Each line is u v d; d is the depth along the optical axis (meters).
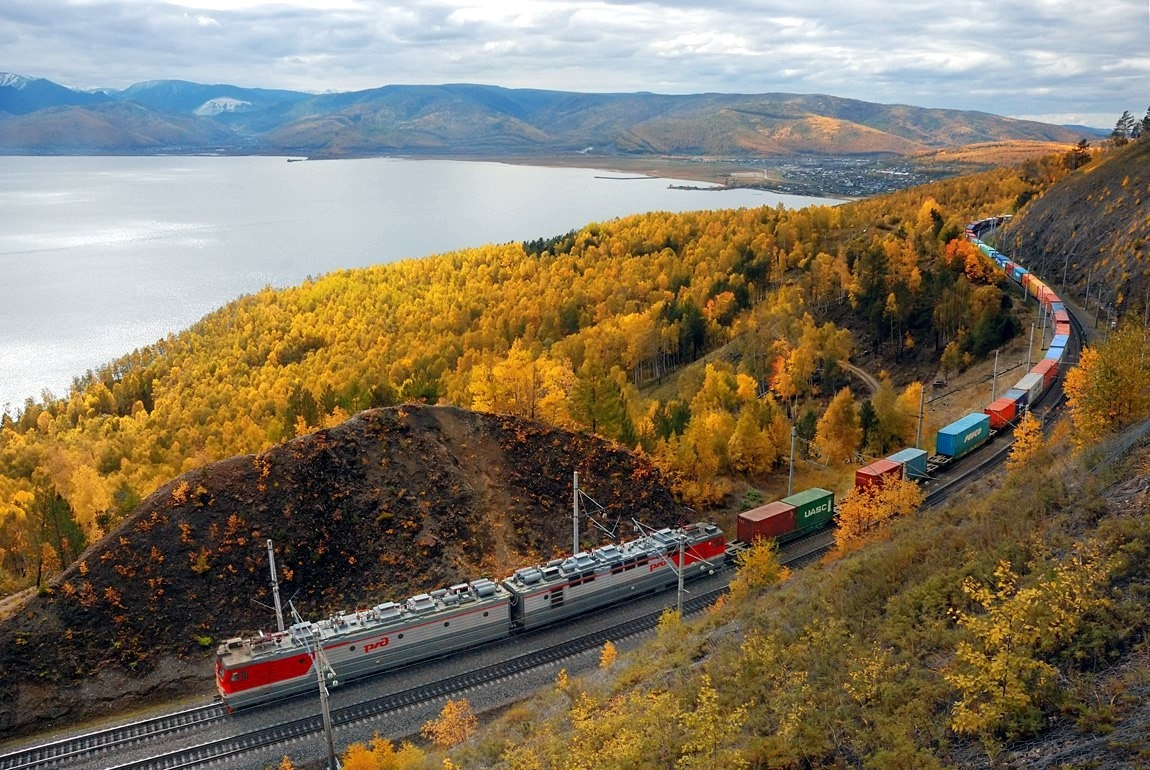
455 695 55.06
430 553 69.31
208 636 59.88
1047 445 64.62
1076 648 27.77
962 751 26.30
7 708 53.03
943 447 84.94
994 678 26.48
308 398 109.25
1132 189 145.62
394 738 50.59
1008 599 30.98
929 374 118.25
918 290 132.50
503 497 77.00
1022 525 39.22
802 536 78.38
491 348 158.50
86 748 49.44
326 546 67.19
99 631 58.12
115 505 88.06
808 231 187.12
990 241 187.38
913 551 42.56
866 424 93.81
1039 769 23.61
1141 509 35.22
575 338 150.00
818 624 39.00
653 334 145.00
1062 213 166.00
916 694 30.00
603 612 67.00
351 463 73.31
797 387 113.50
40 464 110.94
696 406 104.88
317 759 48.66
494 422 83.94
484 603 61.34
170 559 63.00
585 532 77.06
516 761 34.72
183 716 52.53
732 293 158.50
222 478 68.81
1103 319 119.19
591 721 34.47
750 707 33.91
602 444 86.75
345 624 57.66
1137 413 50.56
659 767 30.75
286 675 54.09
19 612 58.19
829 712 30.97
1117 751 22.83
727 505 88.62
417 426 79.31
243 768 47.72
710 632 48.84
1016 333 118.94
